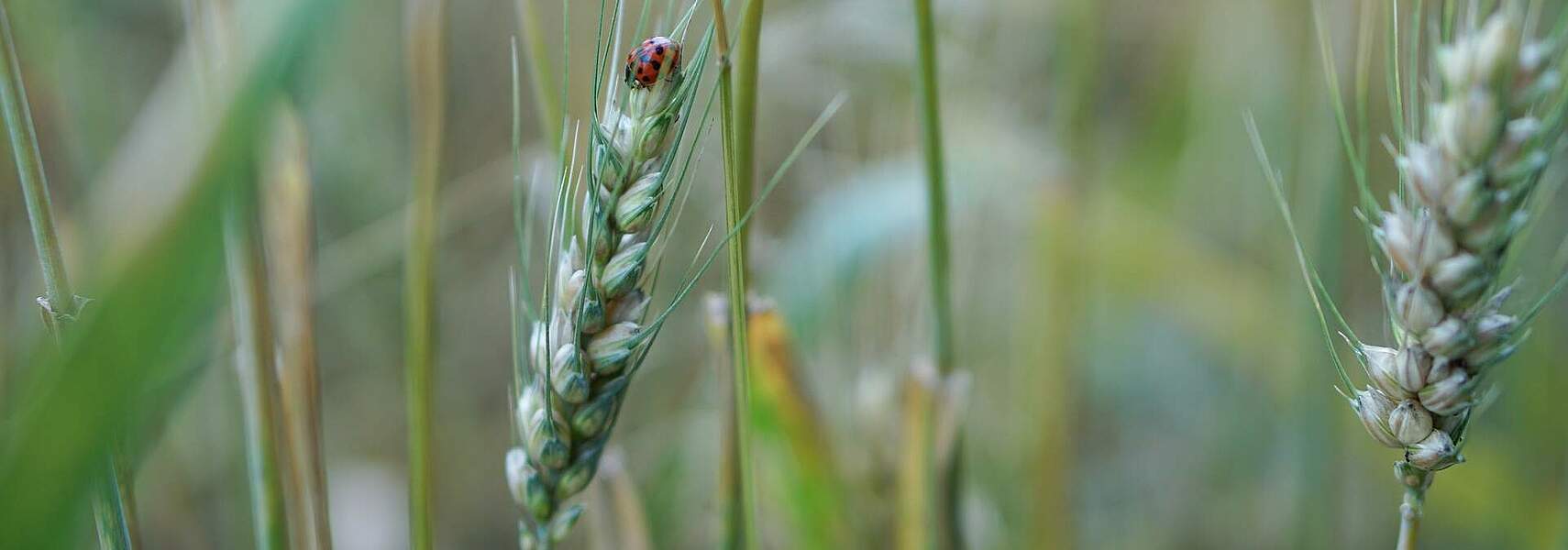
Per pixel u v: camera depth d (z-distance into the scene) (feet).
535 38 1.24
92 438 0.89
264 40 0.87
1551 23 1.42
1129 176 2.34
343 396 2.26
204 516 1.90
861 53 1.93
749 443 1.16
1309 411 1.66
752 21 1.16
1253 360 2.14
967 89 1.99
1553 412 1.81
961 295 1.93
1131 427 2.43
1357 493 2.02
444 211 1.91
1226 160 2.48
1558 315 1.99
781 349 1.38
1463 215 1.03
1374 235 1.07
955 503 1.39
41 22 1.49
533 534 1.12
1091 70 1.84
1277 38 2.16
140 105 2.03
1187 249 2.17
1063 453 1.78
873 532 1.51
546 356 1.09
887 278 1.72
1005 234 2.26
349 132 2.19
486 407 2.40
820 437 1.41
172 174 0.87
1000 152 1.89
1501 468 1.75
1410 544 1.09
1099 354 2.40
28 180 1.04
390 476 2.23
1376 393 1.09
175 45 2.02
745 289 1.21
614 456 1.36
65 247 1.31
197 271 0.87
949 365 1.37
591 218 1.06
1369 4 1.11
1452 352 1.05
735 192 1.10
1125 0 2.45
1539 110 1.05
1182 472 2.30
